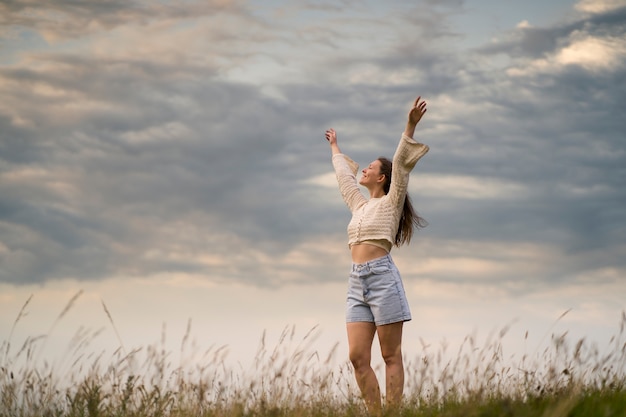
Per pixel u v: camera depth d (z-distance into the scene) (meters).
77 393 4.45
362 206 6.06
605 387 4.69
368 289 5.63
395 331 5.56
